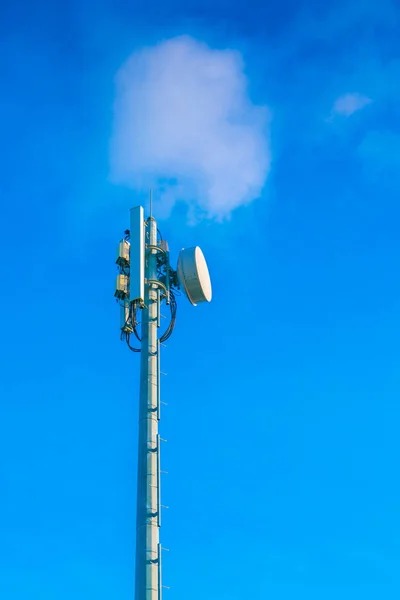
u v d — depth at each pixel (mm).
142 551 30375
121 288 36500
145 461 32250
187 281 37531
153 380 34250
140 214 37406
